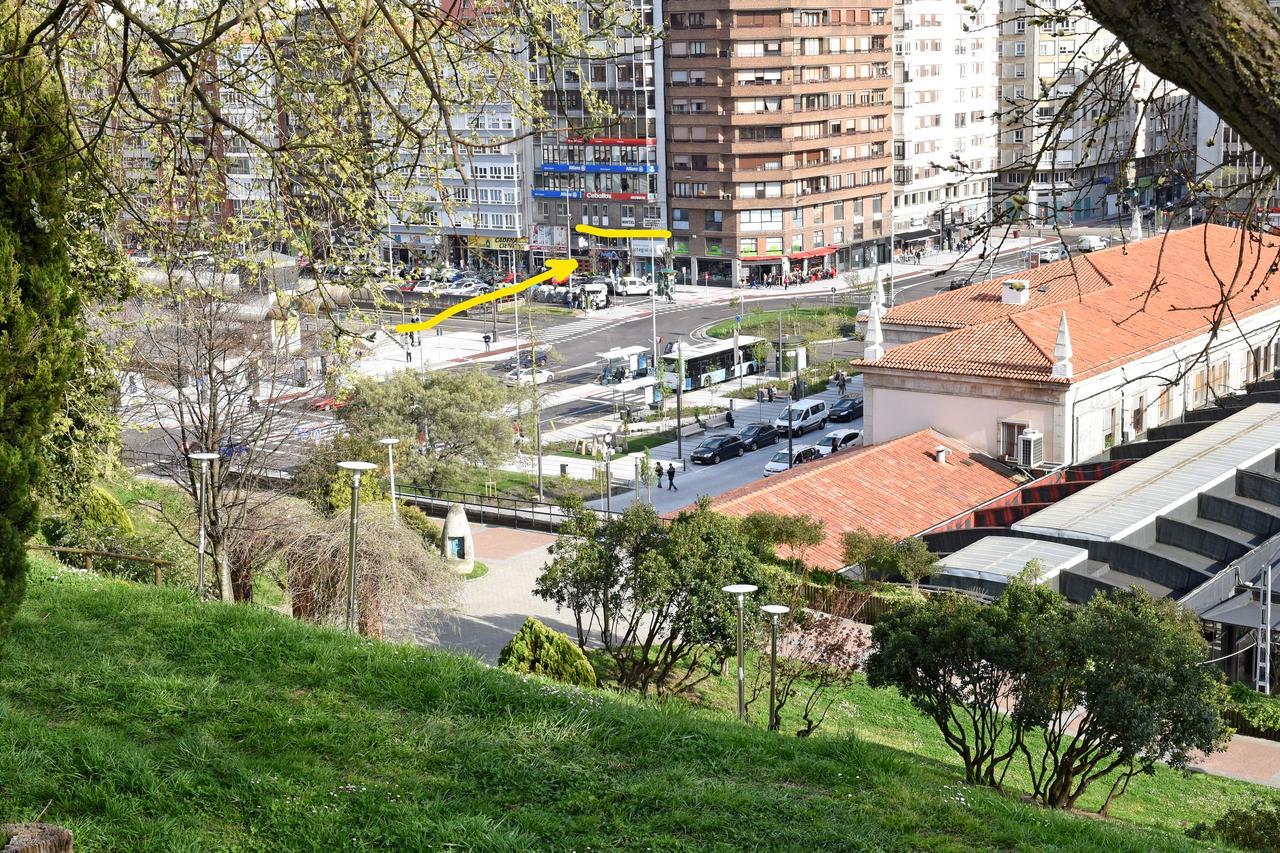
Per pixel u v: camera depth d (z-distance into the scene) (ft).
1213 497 155.53
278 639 54.49
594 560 111.75
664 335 385.91
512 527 201.87
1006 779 97.25
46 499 102.94
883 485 169.78
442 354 364.99
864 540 140.87
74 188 61.57
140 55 61.72
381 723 47.55
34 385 50.70
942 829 45.09
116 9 34.60
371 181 47.47
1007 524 160.97
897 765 50.21
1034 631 80.33
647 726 49.57
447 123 34.58
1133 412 192.85
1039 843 44.83
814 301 422.82
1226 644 134.10
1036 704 78.84
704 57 431.43
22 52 37.73
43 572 64.54
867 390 195.00
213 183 55.72
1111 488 161.17
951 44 486.38
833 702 115.65
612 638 136.67
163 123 41.81
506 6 51.88
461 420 217.97
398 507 174.81
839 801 45.34
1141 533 147.54
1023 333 189.37
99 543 109.91
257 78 51.19
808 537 141.28
